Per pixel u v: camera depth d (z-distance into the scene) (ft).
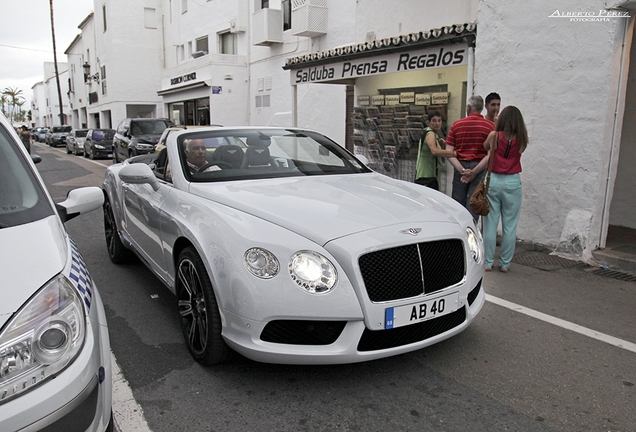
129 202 14.32
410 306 8.51
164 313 12.65
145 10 97.30
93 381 5.58
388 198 10.54
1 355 4.96
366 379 9.29
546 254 18.35
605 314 12.58
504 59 19.97
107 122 114.01
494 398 8.66
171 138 12.85
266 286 8.08
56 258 6.13
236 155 12.53
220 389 8.93
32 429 4.94
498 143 15.37
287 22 48.08
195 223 9.61
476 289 10.20
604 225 17.84
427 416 8.12
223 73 57.52
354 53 26.81
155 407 8.36
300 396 8.70
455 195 18.67
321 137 14.88
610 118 17.01
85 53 131.95
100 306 6.65
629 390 8.96
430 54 23.50
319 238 8.43
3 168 7.52
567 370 9.69
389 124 31.17
